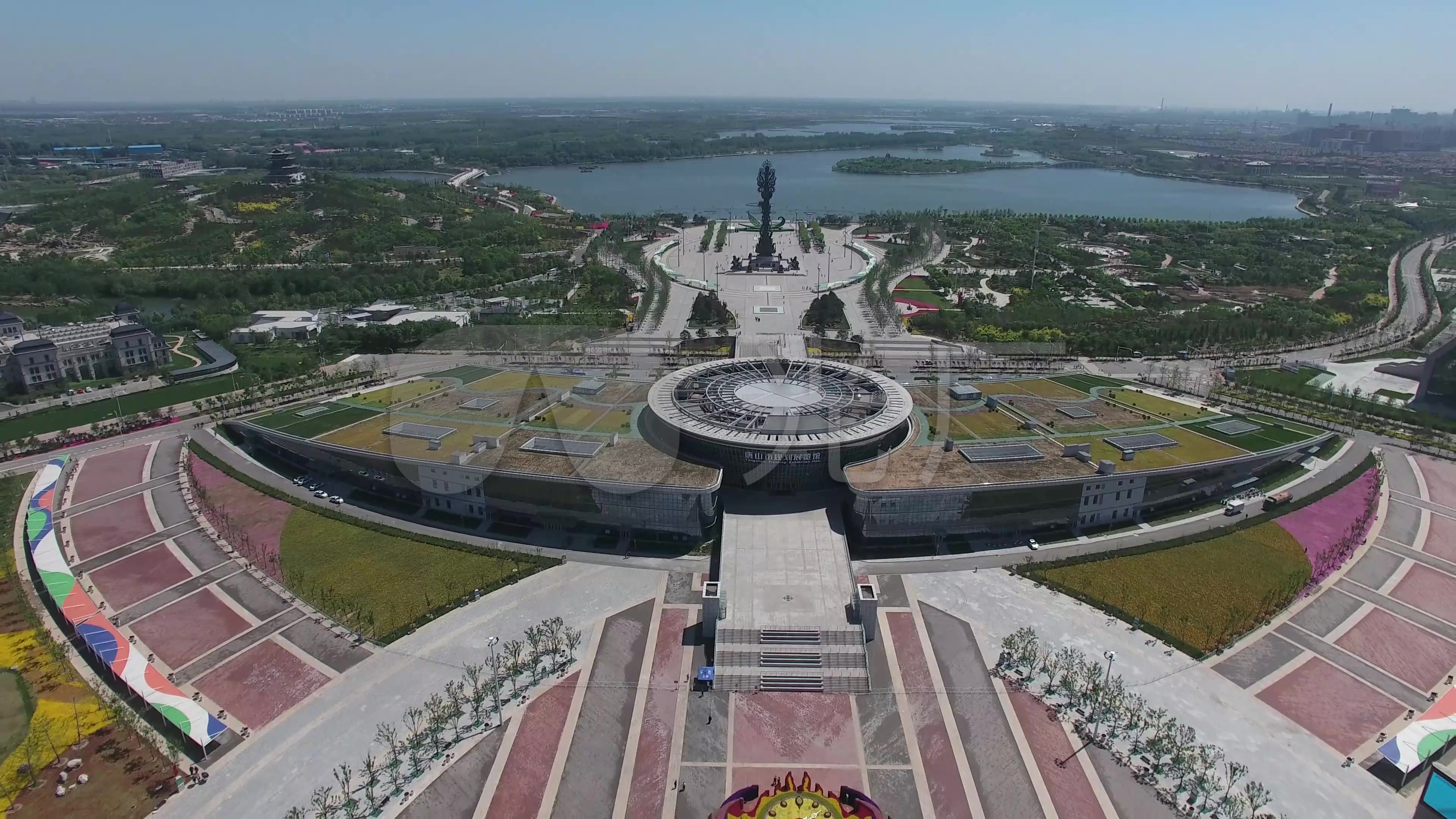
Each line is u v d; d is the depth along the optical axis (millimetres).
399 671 128375
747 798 105375
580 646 134250
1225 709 121188
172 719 113875
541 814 104125
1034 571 154875
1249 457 182125
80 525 172625
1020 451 178875
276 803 104688
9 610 143875
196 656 131500
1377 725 118438
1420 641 136750
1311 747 114312
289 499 182625
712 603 133875
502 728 117438
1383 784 108250
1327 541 166625
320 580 152125
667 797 106938
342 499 184375
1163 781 108938
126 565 157625
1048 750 114000
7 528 172000
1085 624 140125
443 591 148875
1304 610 144375
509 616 141750
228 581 152375
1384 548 165125
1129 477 170375
